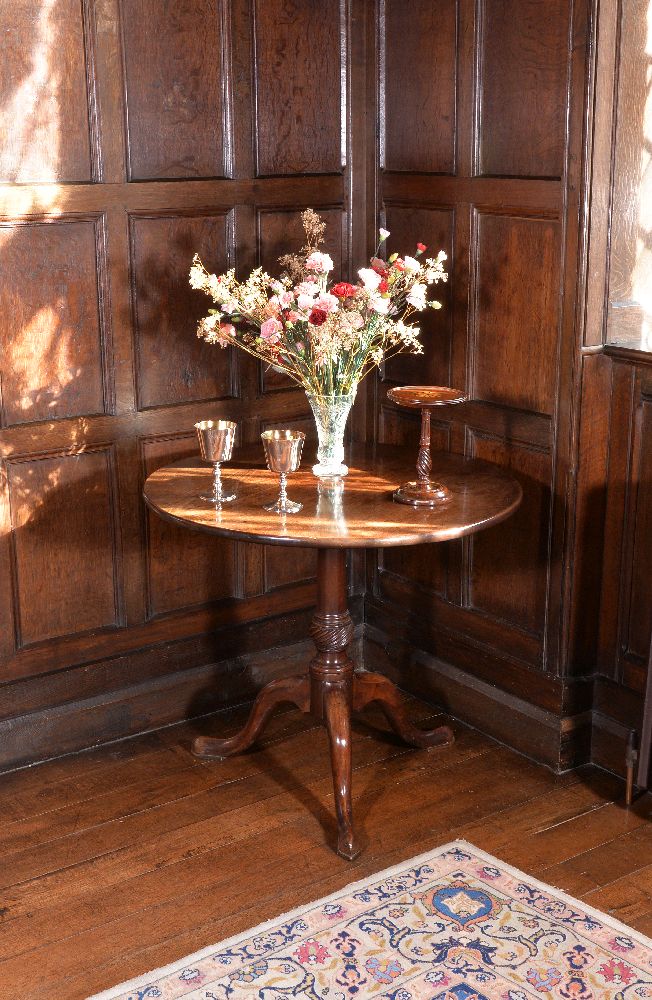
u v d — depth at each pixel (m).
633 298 2.86
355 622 3.64
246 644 3.42
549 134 2.77
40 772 3.03
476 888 2.51
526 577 3.06
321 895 2.50
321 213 3.33
